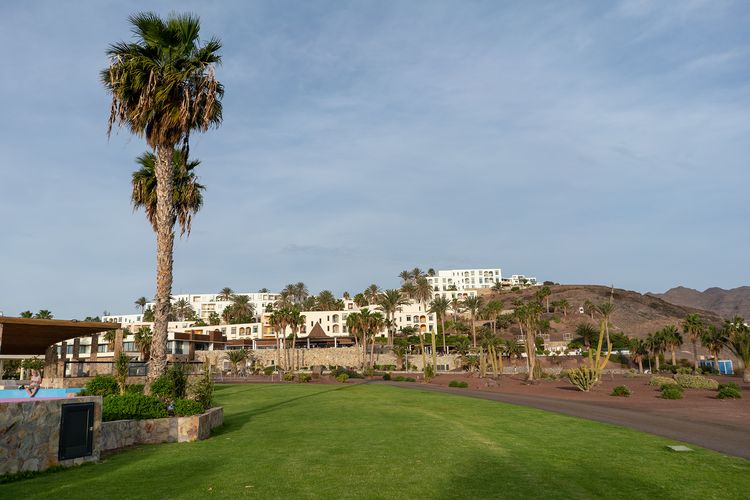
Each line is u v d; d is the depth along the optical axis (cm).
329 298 16712
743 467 1208
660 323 16462
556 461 1275
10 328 2605
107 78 1977
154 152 2061
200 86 2012
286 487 994
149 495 931
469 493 955
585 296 19625
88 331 2877
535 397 3728
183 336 10075
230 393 4178
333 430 1889
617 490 988
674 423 2120
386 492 956
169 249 1966
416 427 1962
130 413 1591
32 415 1146
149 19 1967
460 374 8875
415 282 18425
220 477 1086
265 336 13900
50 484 1023
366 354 11306
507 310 18200
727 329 8656
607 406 2977
